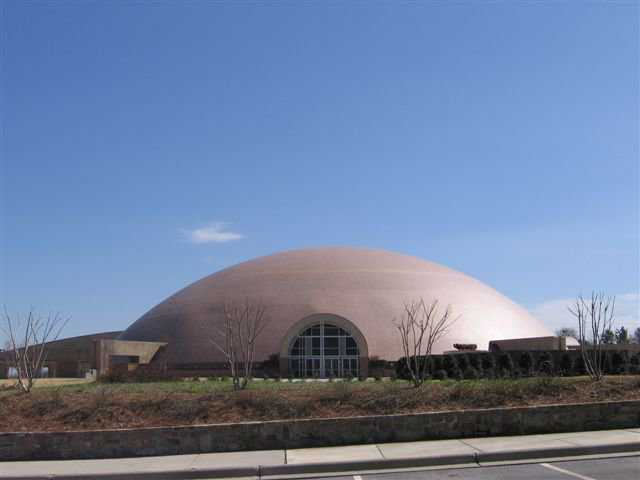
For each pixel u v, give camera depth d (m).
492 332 49.81
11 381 35.94
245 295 51.28
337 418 17.30
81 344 55.75
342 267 53.38
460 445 16.09
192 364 47.59
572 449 14.84
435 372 33.91
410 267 54.91
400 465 14.53
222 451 16.89
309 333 45.97
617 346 40.66
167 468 14.83
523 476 12.83
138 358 48.09
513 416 17.55
